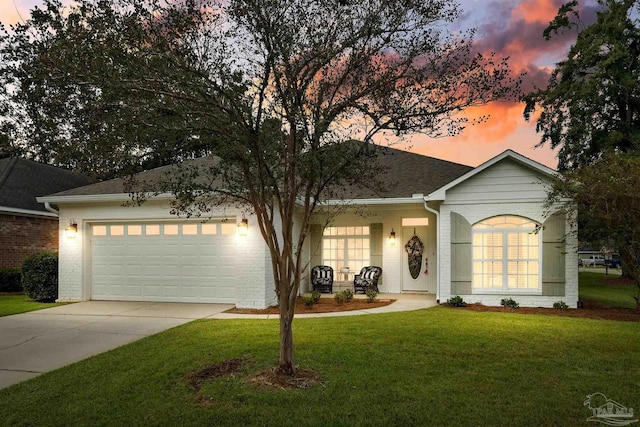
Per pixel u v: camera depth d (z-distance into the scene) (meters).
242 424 3.87
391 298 11.91
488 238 10.70
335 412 4.08
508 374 5.11
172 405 4.27
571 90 19.34
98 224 11.63
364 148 4.88
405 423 3.87
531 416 4.00
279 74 4.57
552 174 9.91
